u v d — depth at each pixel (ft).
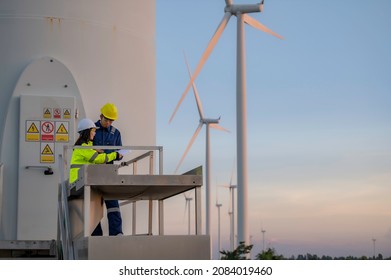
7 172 40.50
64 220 31.17
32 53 41.60
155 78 45.42
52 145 40.96
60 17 42.01
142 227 42.42
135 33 43.96
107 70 42.57
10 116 40.86
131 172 43.06
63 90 41.50
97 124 35.50
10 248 36.35
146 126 44.04
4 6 41.78
